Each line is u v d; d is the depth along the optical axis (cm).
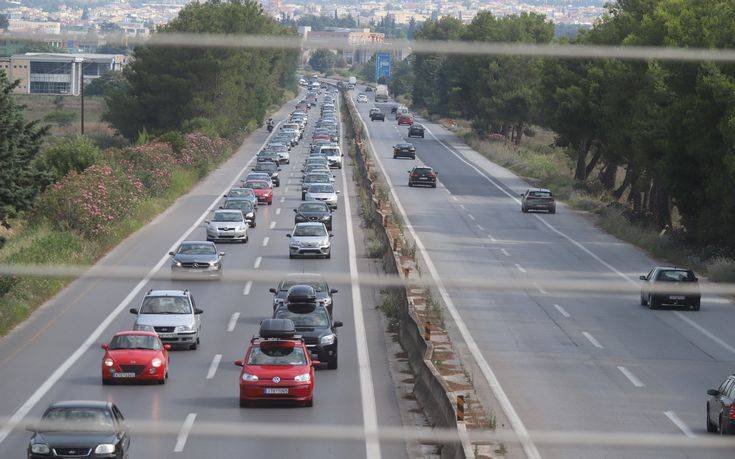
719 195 9556
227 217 10488
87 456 3456
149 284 8038
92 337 6288
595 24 15812
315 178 14775
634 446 4031
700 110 9681
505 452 3912
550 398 4888
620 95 13138
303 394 4672
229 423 4362
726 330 6762
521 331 6588
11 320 6581
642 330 6712
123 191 11144
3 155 7619
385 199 13025
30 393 4919
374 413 4619
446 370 5459
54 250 8181
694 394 5041
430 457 3928
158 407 4659
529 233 11525
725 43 9531
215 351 5997
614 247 10619
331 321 5825
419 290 7931
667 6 12744
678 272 7588
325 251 9388
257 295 7769
